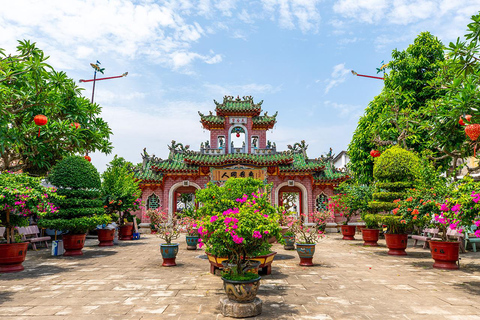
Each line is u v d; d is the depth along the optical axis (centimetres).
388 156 1247
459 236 1206
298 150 2570
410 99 1800
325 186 2386
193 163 2291
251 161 2270
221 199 922
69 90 1348
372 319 488
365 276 808
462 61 1015
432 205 883
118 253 1268
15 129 1202
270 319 492
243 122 2500
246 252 574
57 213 1129
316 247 1430
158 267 952
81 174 1206
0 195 799
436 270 884
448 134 1134
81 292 656
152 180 2303
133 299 603
